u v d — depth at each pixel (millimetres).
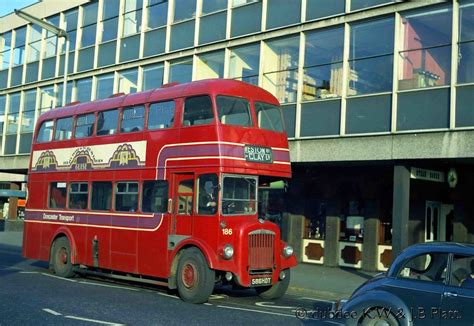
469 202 17594
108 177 14352
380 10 16844
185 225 12188
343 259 19922
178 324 9328
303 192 21156
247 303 12156
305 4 18797
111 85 26188
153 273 12742
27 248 16859
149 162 13242
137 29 25156
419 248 7691
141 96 13922
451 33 15359
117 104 14516
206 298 11609
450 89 15109
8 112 32469
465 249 7301
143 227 13141
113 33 26266
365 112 16875
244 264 11523
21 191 41031
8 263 19219
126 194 13805
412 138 15664
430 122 15469
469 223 17531
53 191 16266
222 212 11594
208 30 21875
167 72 23438
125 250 13523
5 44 33250
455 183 17578
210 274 11625
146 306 11125
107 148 14555
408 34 16359
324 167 19812
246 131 12258
